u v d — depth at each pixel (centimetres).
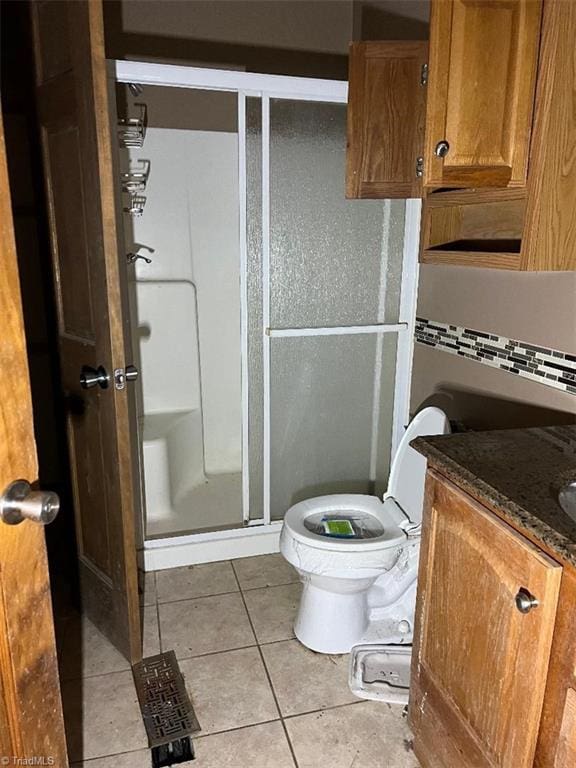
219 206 292
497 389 186
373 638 190
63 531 227
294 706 167
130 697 170
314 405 242
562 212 141
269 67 254
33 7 160
